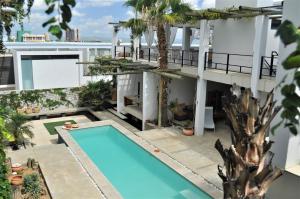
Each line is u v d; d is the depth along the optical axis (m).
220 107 18.20
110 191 9.27
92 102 21.06
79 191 9.26
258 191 3.92
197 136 14.55
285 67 1.16
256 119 3.91
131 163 12.30
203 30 13.63
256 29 10.88
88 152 13.56
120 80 19.95
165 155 12.19
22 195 9.04
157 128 15.96
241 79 11.83
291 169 7.37
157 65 17.06
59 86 24.38
